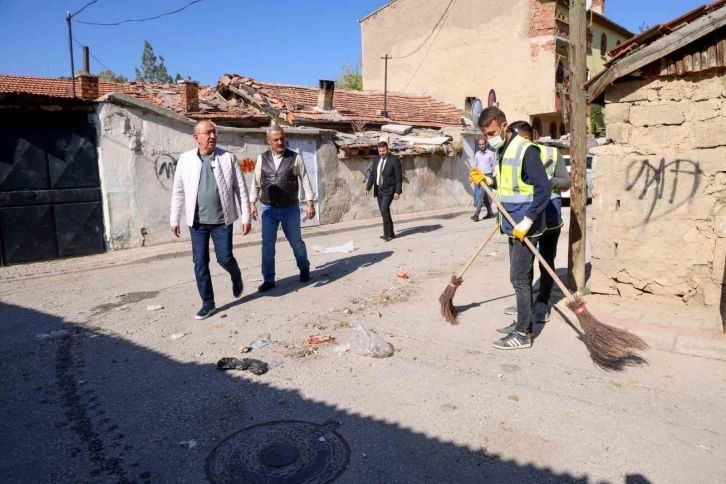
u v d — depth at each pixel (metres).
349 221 14.44
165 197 10.82
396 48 29.20
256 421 3.79
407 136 17.55
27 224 9.25
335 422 3.76
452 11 27.31
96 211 9.96
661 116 5.50
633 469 3.18
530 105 25.61
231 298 6.75
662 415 3.76
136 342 5.30
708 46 5.15
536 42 25.20
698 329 4.96
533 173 4.63
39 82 23.25
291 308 6.28
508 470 3.21
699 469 3.17
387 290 6.99
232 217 6.05
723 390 4.08
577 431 3.59
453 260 8.77
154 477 3.20
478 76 26.88
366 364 4.69
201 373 4.57
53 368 4.73
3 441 3.58
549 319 5.62
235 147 11.88
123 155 10.16
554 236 5.39
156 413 3.92
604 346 4.36
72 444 3.54
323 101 18.27
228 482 3.14
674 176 5.50
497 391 4.15
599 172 5.94
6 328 5.81
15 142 9.05
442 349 4.98
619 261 5.92
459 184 18.23
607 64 5.70
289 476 3.18
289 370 4.60
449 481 3.12
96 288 7.48
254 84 18.23
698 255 5.46
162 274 8.30
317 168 13.56
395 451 3.41
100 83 21.86
